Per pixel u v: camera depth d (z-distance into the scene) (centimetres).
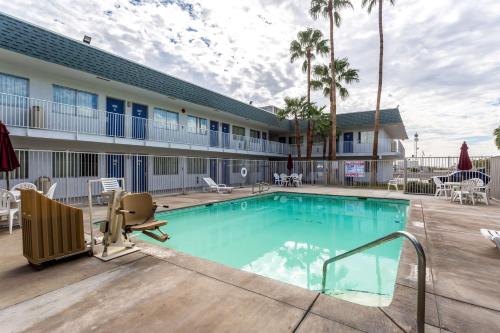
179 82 1495
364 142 2209
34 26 902
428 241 470
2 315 233
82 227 379
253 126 2411
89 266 347
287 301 258
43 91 1041
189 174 1709
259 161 2188
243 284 295
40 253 334
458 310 241
